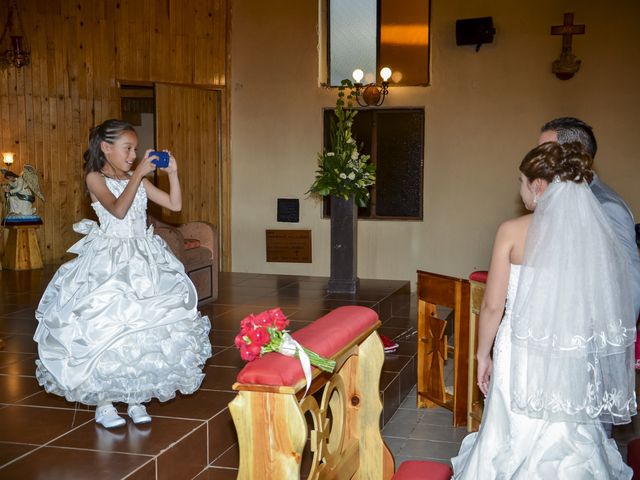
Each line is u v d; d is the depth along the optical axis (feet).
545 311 7.26
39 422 11.13
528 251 7.44
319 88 29.43
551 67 27.20
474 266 28.55
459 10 27.91
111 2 28.07
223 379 13.78
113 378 10.53
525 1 27.27
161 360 10.81
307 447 12.34
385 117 29.19
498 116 27.86
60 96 27.71
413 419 15.29
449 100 28.30
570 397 7.20
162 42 28.78
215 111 30.17
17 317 18.83
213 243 22.02
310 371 7.32
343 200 23.26
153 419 11.33
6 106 26.91
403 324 21.68
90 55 27.99
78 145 28.25
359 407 10.03
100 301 10.74
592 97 26.94
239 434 7.04
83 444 10.21
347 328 9.00
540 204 7.49
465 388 14.61
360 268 29.71
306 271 30.12
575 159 7.55
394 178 29.37
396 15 28.66
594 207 7.46
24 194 26.43
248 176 30.30
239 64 29.99
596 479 7.34
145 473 9.50
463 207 28.48
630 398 7.59
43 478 9.03
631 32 26.43
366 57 29.09
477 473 7.85
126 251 11.24
